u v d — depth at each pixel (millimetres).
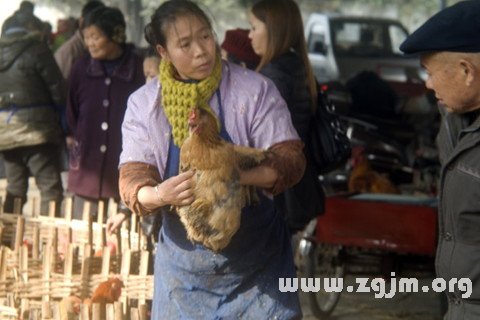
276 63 7156
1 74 10211
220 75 5117
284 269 5258
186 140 4805
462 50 4512
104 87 8750
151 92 5172
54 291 6449
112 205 7301
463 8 4562
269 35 7176
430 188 12156
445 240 4688
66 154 10734
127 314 6023
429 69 4625
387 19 25297
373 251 9109
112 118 8734
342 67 23766
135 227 7004
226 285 5168
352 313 9453
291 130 5156
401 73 23688
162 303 5266
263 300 5172
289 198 7191
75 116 8953
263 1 7266
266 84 5160
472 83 4531
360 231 8812
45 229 7461
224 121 5105
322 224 8930
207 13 5184
